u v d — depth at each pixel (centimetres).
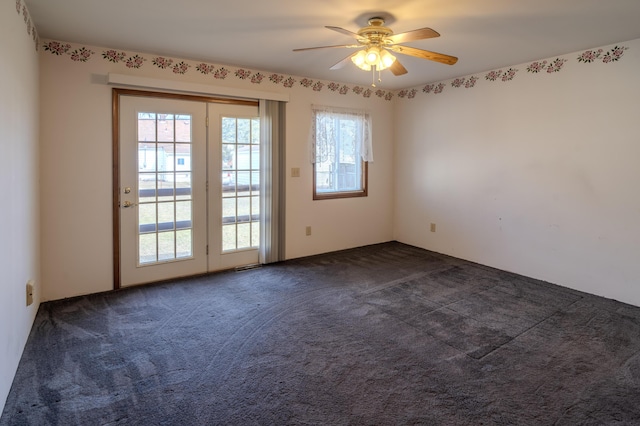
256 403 204
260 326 296
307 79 473
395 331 290
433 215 523
